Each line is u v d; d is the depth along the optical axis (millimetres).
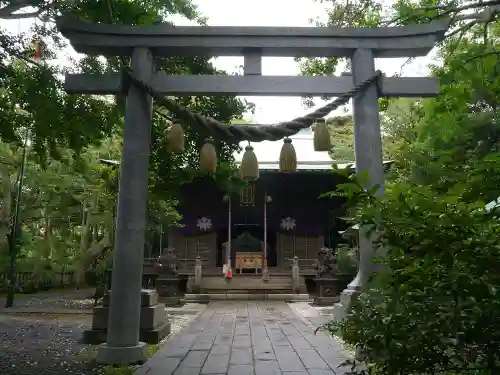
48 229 25500
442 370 2607
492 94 3867
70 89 6773
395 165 12039
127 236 6461
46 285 25891
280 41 6836
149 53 6902
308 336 9281
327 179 26641
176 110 6039
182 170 10297
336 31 6883
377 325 2656
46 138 7719
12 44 6820
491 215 2357
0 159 20047
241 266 25219
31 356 7180
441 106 4320
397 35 6875
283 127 5914
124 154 6664
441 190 2561
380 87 6758
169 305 18266
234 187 10391
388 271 3199
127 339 6375
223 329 10562
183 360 6746
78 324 11508
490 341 2316
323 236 26641
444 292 2422
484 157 2518
